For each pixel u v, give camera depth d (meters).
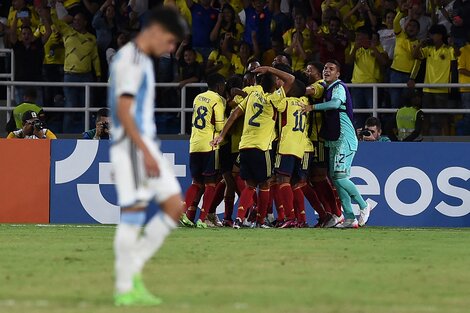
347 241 40.47
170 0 70.50
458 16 67.25
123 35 69.88
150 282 26.94
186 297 24.20
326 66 49.50
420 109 62.62
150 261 32.03
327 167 50.69
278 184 50.06
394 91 66.50
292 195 50.16
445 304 23.39
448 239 42.34
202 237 41.97
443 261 32.94
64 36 70.38
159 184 23.28
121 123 22.50
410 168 54.41
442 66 66.38
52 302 23.28
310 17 69.81
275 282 27.03
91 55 70.06
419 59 66.75
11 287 25.91
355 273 29.17
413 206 54.34
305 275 28.56
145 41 22.94
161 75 68.94
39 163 54.72
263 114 48.66
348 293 25.09
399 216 54.31
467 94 66.31
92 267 30.39
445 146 54.38
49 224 53.88
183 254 34.31
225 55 67.94
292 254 34.56
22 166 54.69
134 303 22.97
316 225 51.97
